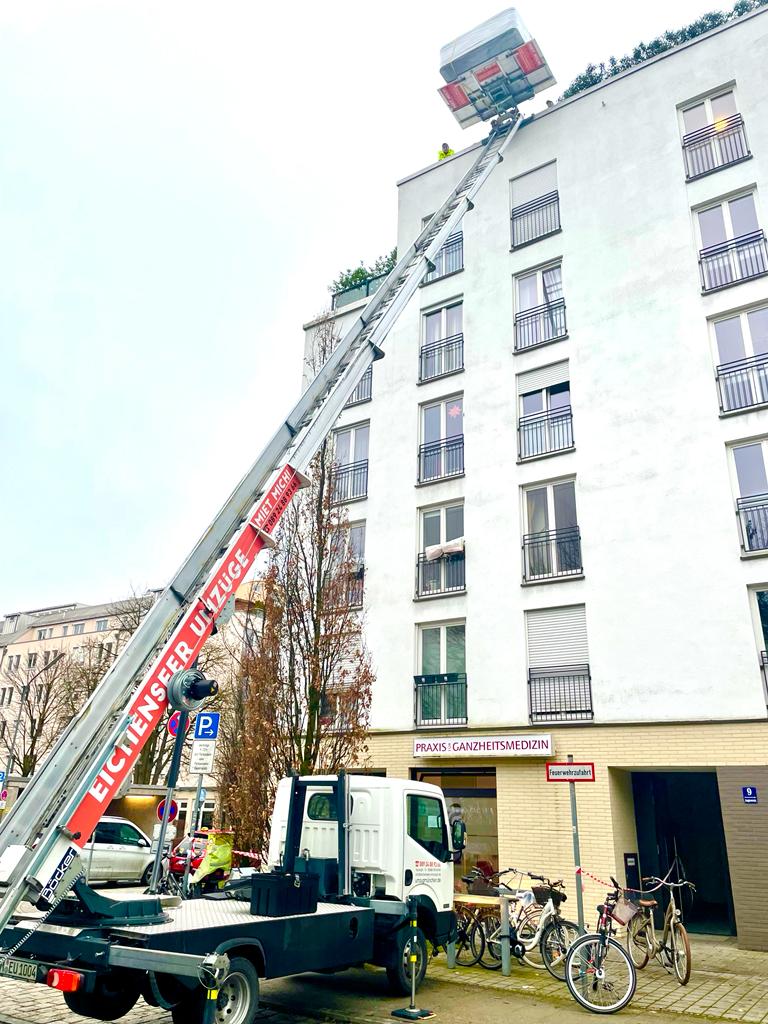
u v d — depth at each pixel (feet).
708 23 75.41
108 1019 22.41
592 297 59.06
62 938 18.89
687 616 47.19
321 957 23.41
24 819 18.06
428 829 30.63
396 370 70.74
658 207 57.98
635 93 63.05
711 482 48.85
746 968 33.86
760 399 49.21
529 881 46.34
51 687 118.73
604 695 48.91
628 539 51.08
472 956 35.37
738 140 56.44
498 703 53.36
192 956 17.71
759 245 52.44
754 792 41.50
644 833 50.29
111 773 19.33
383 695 59.26
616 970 26.11
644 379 53.98
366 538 65.92
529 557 56.34
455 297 69.72
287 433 30.99
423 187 77.15
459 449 63.93
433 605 59.52
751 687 43.73
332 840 30.12
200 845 42.50
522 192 68.39
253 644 46.78
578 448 55.62
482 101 72.59
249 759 42.09
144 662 22.06
